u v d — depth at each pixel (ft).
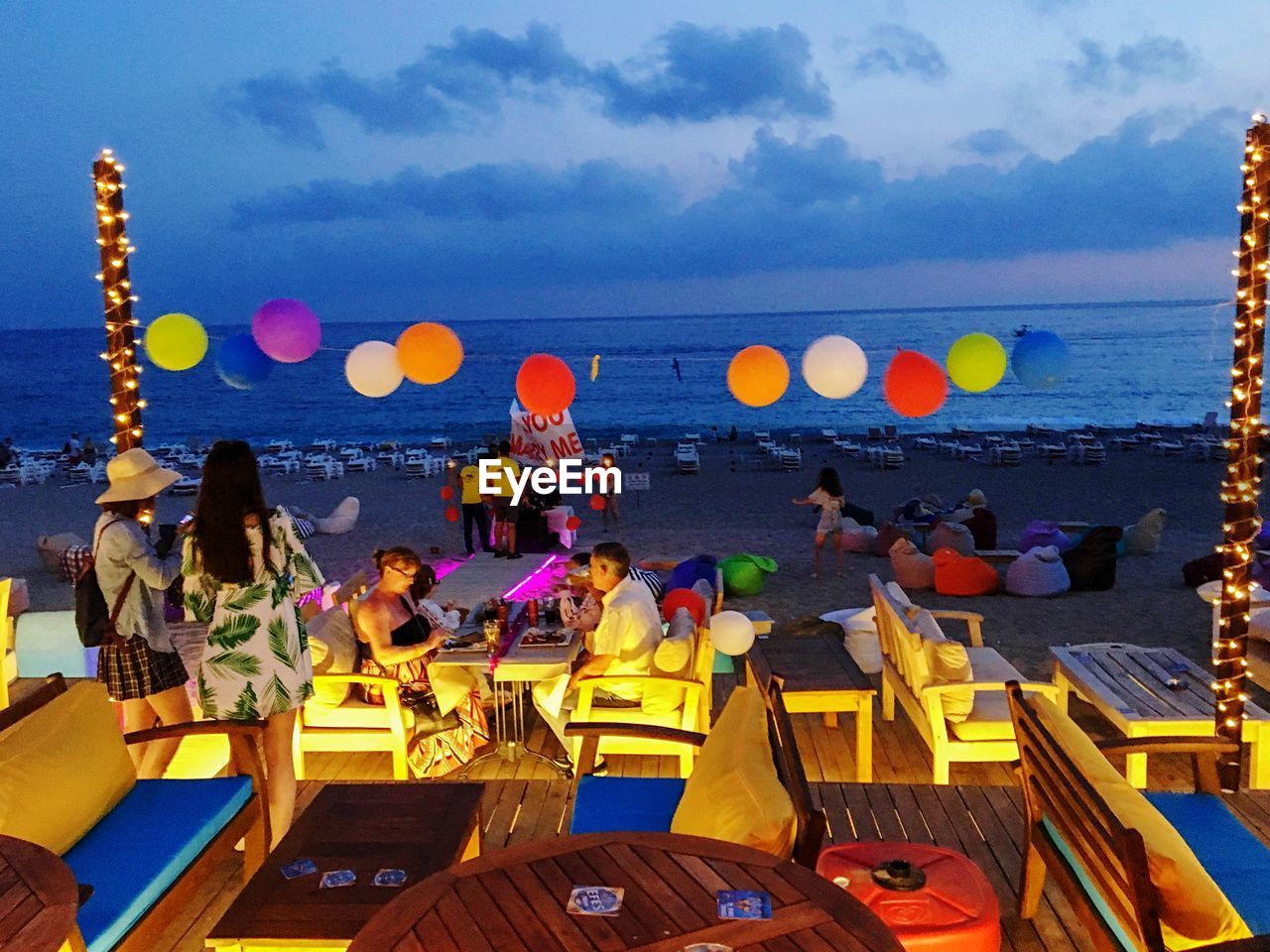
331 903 9.49
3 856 8.66
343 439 129.29
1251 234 14.39
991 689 17.16
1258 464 14.84
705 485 70.44
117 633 14.88
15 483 82.94
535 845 8.71
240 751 12.96
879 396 177.37
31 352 406.62
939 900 10.33
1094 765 10.02
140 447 17.83
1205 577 34.24
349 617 18.86
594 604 20.01
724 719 11.50
